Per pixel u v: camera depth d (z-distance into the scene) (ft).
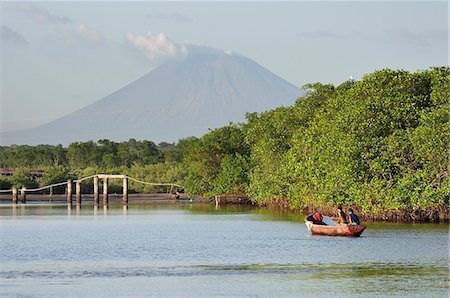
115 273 181.68
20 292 157.58
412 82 316.60
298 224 324.39
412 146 284.41
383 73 317.01
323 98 427.33
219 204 531.50
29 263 200.23
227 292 157.48
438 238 245.86
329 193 298.76
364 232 266.16
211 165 527.81
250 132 476.13
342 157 292.81
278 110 463.01
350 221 259.19
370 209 290.56
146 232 294.25
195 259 206.08
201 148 529.86
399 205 279.28
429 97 314.76
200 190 536.42
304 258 204.44
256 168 433.07
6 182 621.72
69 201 501.15
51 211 448.65
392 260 198.70
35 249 233.35
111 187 654.12
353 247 225.97
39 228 317.83
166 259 206.90
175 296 153.69
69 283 167.94
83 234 287.07
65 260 206.28
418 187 275.59
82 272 183.42
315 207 349.82
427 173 279.28
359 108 300.20
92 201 595.06
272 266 190.70
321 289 159.94
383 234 258.98
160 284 166.30
